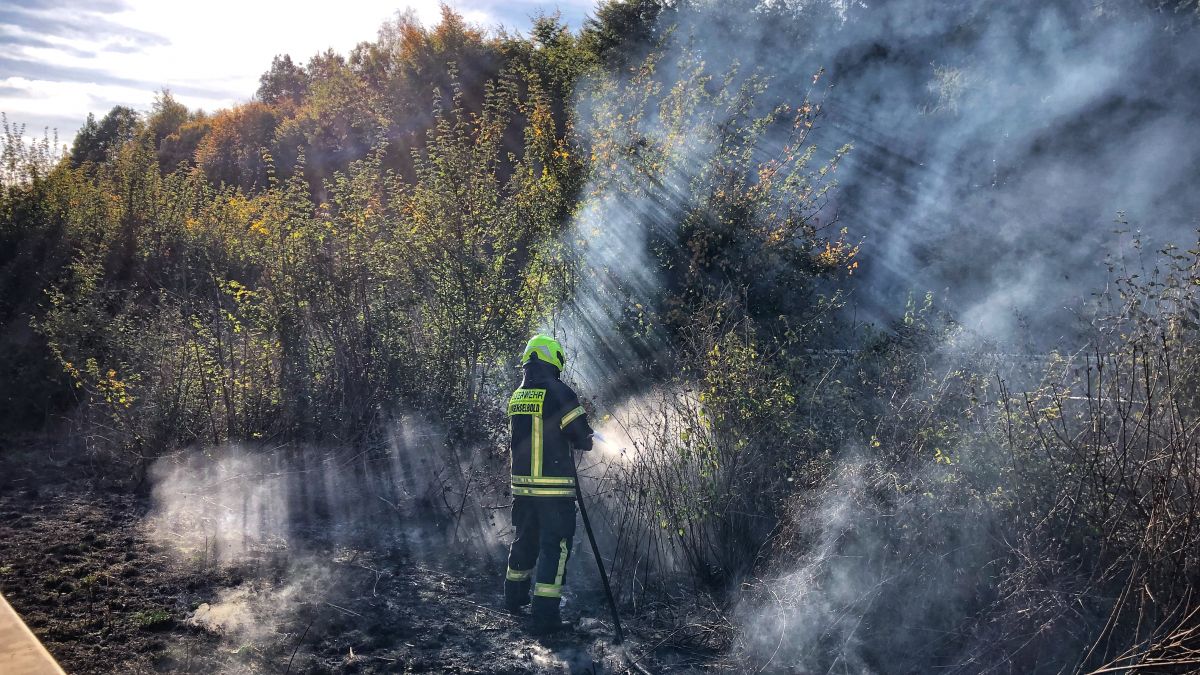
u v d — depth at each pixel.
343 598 5.19
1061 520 4.46
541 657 4.58
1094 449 4.51
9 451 8.25
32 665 3.05
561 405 5.03
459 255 7.67
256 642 4.53
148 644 4.43
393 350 7.70
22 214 10.90
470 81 22.64
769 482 5.35
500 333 7.49
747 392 5.45
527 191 8.38
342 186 8.83
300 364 7.78
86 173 13.72
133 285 10.41
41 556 5.59
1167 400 4.44
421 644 4.68
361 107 23.77
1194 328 4.49
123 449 7.74
